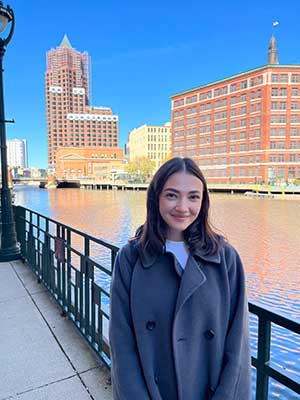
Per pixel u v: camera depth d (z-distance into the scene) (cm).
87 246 253
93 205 3906
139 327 104
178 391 100
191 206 109
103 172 10762
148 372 101
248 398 104
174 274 105
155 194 113
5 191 516
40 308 325
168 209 109
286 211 3036
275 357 543
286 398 413
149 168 9600
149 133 10788
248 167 6069
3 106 507
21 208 535
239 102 6178
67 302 302
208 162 6869
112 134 13212
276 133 5678
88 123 12938
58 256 320
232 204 3847
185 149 7338
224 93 6444
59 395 199
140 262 108
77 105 13100
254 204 3847
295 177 5678
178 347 100
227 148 6456
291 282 1002
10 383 210
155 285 104
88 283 251
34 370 224
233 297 109
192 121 7138
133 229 2008
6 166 520
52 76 12825
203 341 103
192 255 106
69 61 12988
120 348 106
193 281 101
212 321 102
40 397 198
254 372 398
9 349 249
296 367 511
